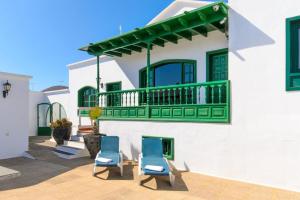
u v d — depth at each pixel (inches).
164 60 395.5
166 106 328.5
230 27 270.5
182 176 277.9
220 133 274.8
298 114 226.1
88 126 502.0
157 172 241.4
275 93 239.5
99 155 305.3
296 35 234.5
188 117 304.8
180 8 379.6
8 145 390.6
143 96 398.0
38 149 456.1
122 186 243.3
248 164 253.9
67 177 275.3
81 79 561.9
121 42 388.8
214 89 330.0
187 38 353.4
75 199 208.1
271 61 242.7
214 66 343.9
